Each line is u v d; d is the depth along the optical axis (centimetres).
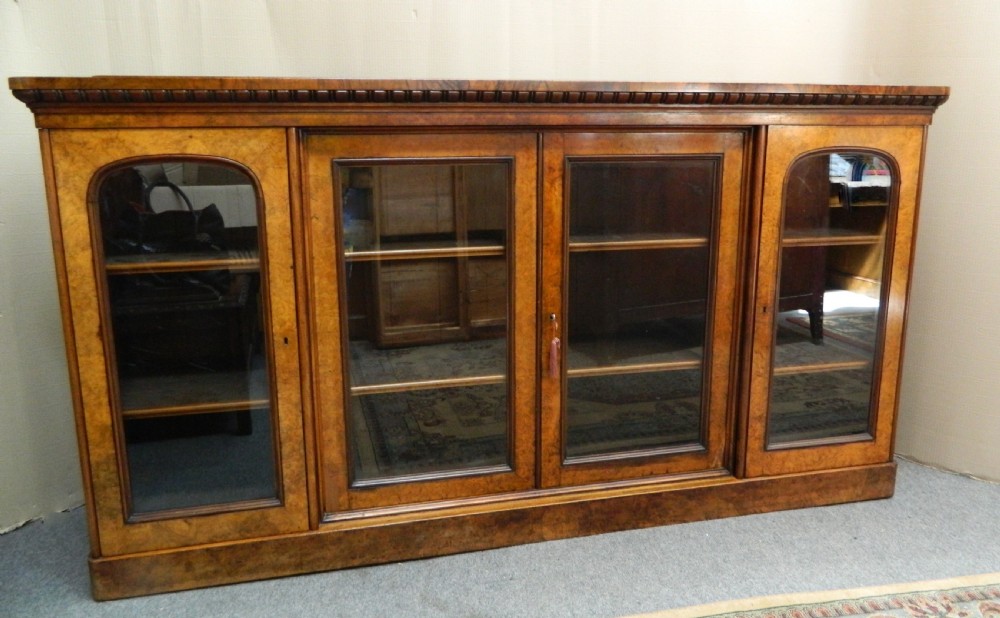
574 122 162
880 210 190
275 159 150
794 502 198
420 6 203
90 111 140
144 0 184
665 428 191
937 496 208
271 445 163
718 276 182
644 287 181
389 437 173
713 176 178
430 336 171
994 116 202
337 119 150
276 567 167
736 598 159
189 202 150
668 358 186
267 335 157
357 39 200
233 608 157
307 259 157
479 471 178
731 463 194
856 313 196
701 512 191
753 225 178
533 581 166
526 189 166
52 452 194
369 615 154
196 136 146
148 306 154
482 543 178
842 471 200
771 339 186
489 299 171
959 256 213
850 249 190
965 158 209
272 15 193
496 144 162
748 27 227
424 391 173
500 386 176
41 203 183
